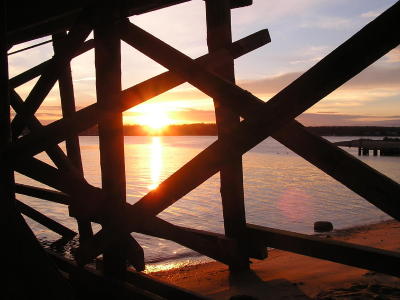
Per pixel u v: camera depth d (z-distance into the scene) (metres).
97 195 2.96
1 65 3.02
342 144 59.59
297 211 12.96
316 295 3.56
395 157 47.03
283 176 26.19
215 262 6.50
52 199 6.26
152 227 3.39
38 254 2.78
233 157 2.19
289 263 4.86
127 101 2.84
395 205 1.72
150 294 2.64
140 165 38.50
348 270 4.34
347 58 1.76
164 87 2.82
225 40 3.90
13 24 4.05
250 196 16.75
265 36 4.07
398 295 3.44
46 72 3.34
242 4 4.26
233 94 2.21
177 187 2.44
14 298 2.65
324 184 21.45
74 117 2.91
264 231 3.92
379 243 6.73
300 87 1.91
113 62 2.82
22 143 3.03
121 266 2.96
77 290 3.17
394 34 1.64
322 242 3.31
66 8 3.64
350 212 12.55
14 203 2.93
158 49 2.61
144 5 3.61
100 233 2.91
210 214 12.64
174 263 6.70
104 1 2.80
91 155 54.41
